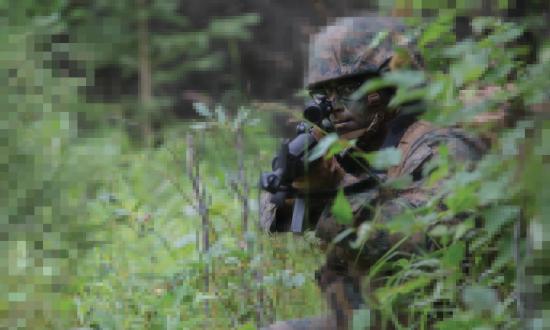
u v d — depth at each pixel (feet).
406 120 18.30
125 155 54.90
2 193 36.06
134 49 86.89
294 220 18.42
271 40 98.22
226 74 97.19
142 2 85.81
